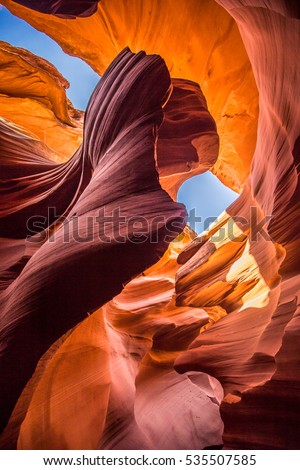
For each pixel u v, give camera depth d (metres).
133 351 5.84
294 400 3.30
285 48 3.63
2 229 6.10
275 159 4.38
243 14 4.19
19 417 3.11
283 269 4.11
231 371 4.20
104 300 3.47
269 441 3.33
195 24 6.19
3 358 3.25
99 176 4.82
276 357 3.48
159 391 5.68
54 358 4.32
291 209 3.90
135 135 4.70
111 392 4.72
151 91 4.89
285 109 4.04
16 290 3.98
